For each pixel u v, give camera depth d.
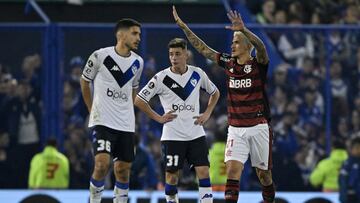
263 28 52.25
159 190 48.69
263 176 34.66
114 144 34.31
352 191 47.31
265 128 33.72
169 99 36.66
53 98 51.53
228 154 33.69
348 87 51.50
